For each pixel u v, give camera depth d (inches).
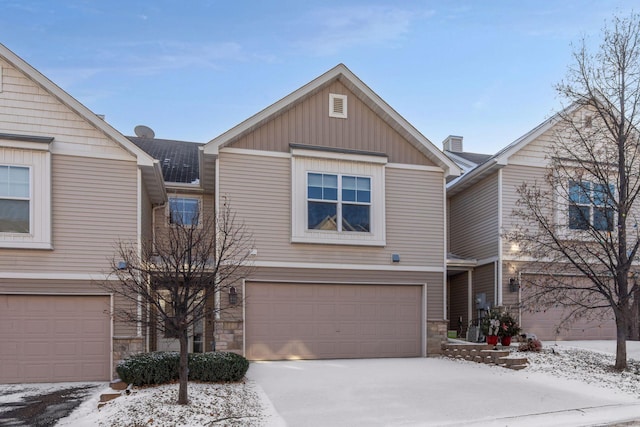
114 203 461.4
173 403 314.5
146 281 335.0
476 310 614.2
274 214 497.4
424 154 551.8
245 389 360.5
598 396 358.3
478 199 634.2
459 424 289.9
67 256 445.1
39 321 439.8
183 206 595.8
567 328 542.6
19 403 355.3
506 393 360.2
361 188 523.5
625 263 462.0
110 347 447.5
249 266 482.3
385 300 527.5
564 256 504.7
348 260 515.5
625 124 494.9
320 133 520.7
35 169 439.2
